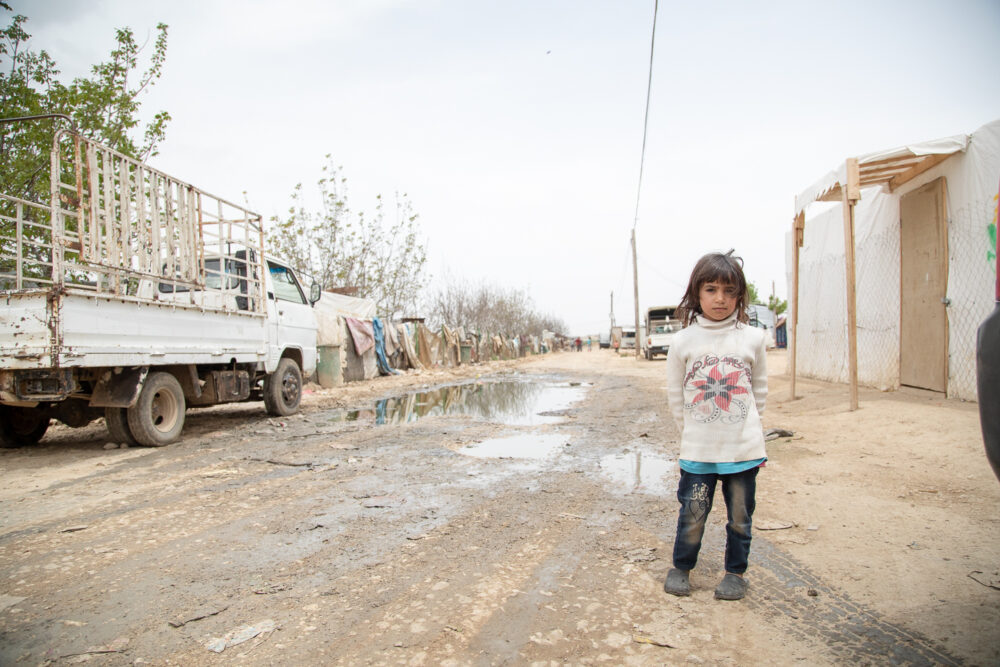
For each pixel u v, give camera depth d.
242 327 8.05
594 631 2.40
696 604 2.62
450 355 25.28
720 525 3.65
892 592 2.65
